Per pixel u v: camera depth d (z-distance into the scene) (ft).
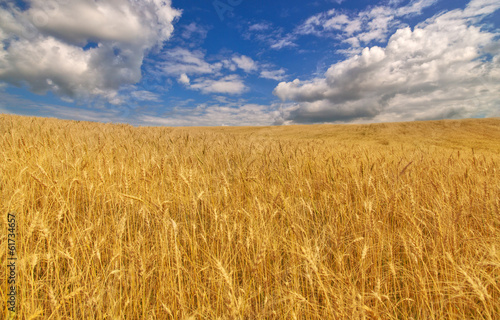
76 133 22.59
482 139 108.78
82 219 9.43
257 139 35.53
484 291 5.60
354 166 14.62
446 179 13.61
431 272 7.28
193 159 16.24
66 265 7.82
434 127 144.66
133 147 17.52
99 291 6.20
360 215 10.61
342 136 137.39
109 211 10.27
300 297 5.73
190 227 9.27
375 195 10.61
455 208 9.68
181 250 7.87
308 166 15.97
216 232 7.89
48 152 13.16
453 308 6.70
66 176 10.52
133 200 9.35
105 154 13.12
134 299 6.36
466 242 7.89
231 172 14.17
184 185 11.12
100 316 5.60
